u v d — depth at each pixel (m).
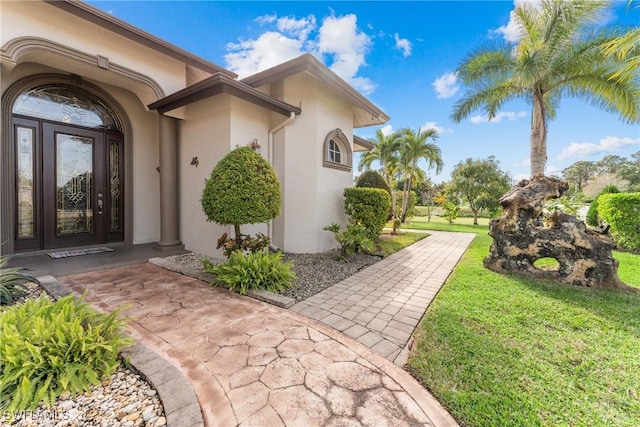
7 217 5.33
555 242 5.22
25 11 4.64
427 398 2.14
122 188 7.20
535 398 2.13
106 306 3.68
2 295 3.42
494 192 18.38
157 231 7.82
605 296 4.36
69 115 6.32
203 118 6.51
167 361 2.47
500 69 9.95
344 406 2.04
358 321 3.48
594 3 8.09
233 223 5.05
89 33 5.38
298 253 7.21
